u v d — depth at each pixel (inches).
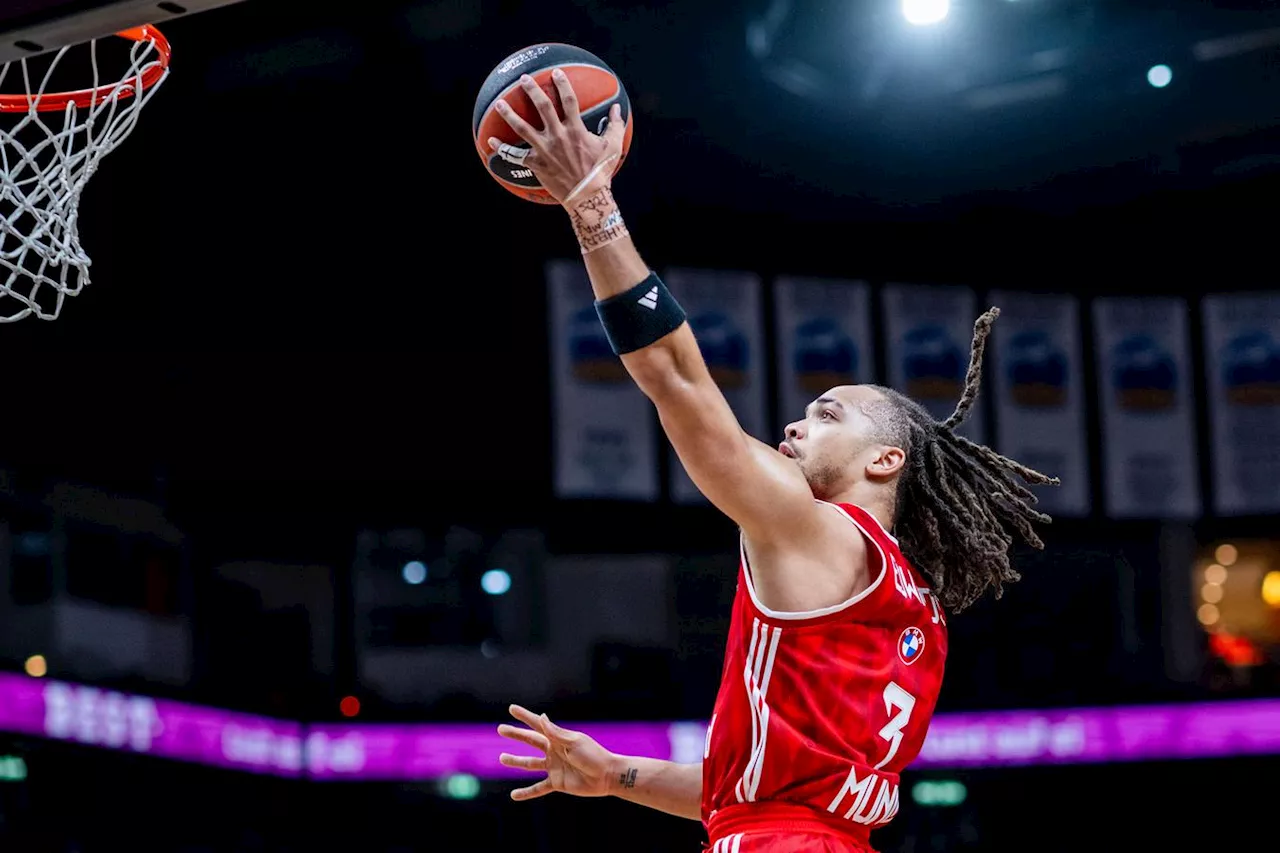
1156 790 522.6
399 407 508.7
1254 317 477.4
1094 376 481.7
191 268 484.4
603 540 528.4
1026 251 518.9
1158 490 474.6
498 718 499.2
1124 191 512.4
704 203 517.7
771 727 91.1
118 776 462.6
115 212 471.8
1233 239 510.6
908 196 521.3
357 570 510.9
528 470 514.3
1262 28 445.1
